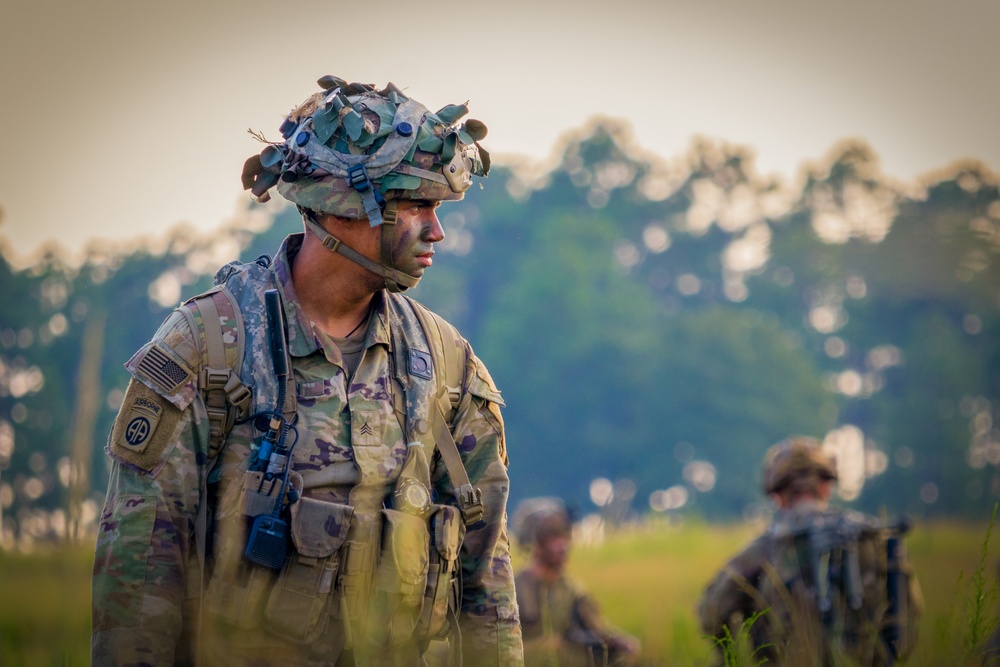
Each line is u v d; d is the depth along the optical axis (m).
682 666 14.60
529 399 150.75
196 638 7.14
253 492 7.21
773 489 15.12
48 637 9.07
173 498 7.14
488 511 8.07
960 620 9.86
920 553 30.53
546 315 154.38
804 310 180.12
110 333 53.94
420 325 8.12
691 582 29.11
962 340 172.50
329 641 7.32
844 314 177.62
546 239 167.62
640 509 148.62
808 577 13.91
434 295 163.88
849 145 190.25
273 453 7.29
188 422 7.23
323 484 7.38
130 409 7.16
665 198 193.12
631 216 189.12
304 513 7.23
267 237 84.06
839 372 175.00
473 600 8.05
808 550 14.01
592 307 155.50
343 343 7.78
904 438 158.62
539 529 17.16
